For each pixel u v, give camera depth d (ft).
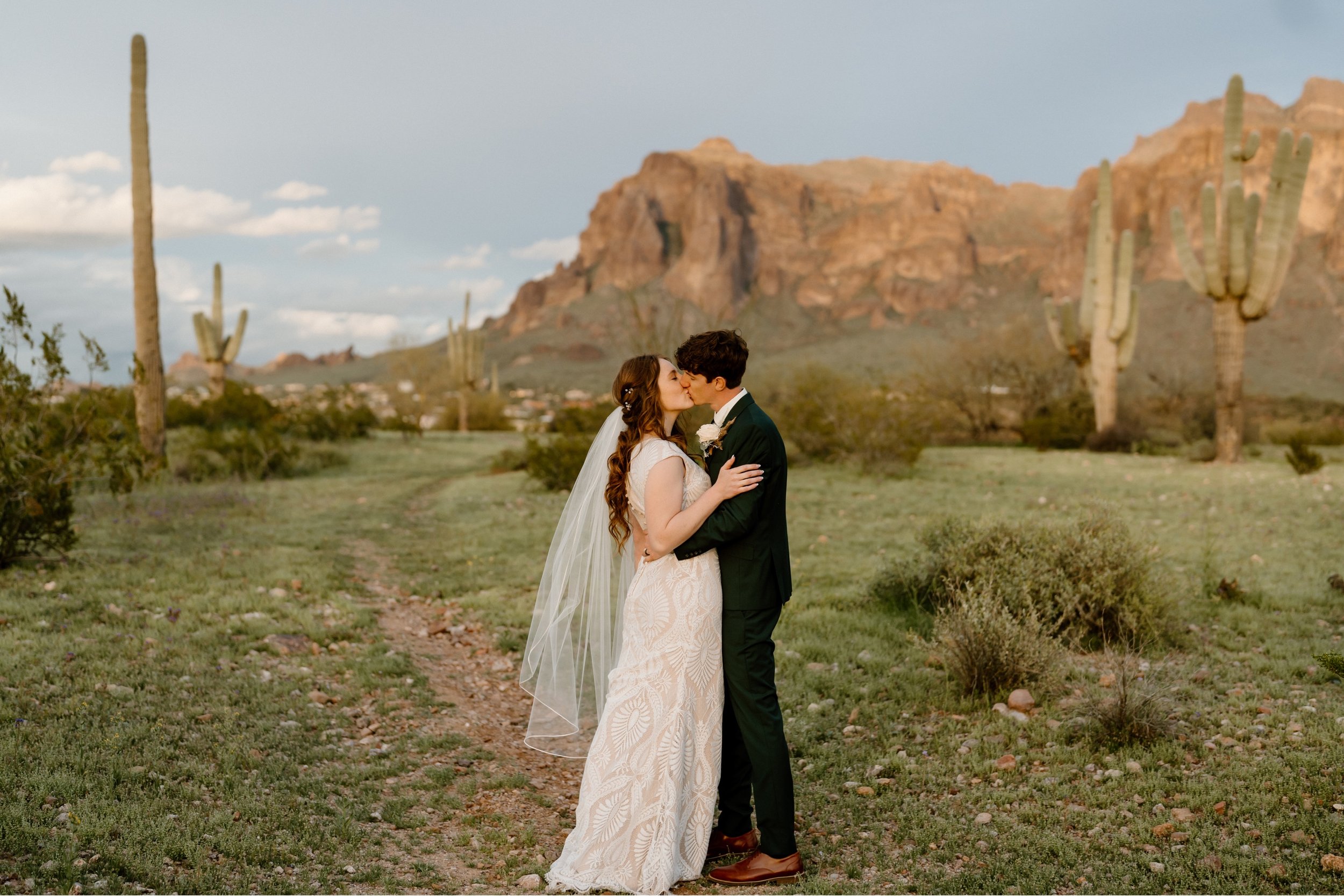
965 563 20.75
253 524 37.17
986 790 12.10
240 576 25.45
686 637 10.01
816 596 24.18
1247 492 45.68
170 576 24.59
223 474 57.11
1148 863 9.82
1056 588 19.02
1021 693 15.30
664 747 9.91
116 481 29.43
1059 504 41.93
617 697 10.31
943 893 9.49
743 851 10.78
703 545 9.73
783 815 9.93
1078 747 13.30
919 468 64.54
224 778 11.87
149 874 9.16
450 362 166.71
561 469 52.13
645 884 9.61
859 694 16.22
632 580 10.71
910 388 110.01
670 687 10.02
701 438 10.02
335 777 12.51
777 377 94.53
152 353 49.08
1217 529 33.96
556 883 9.75
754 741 9.93
